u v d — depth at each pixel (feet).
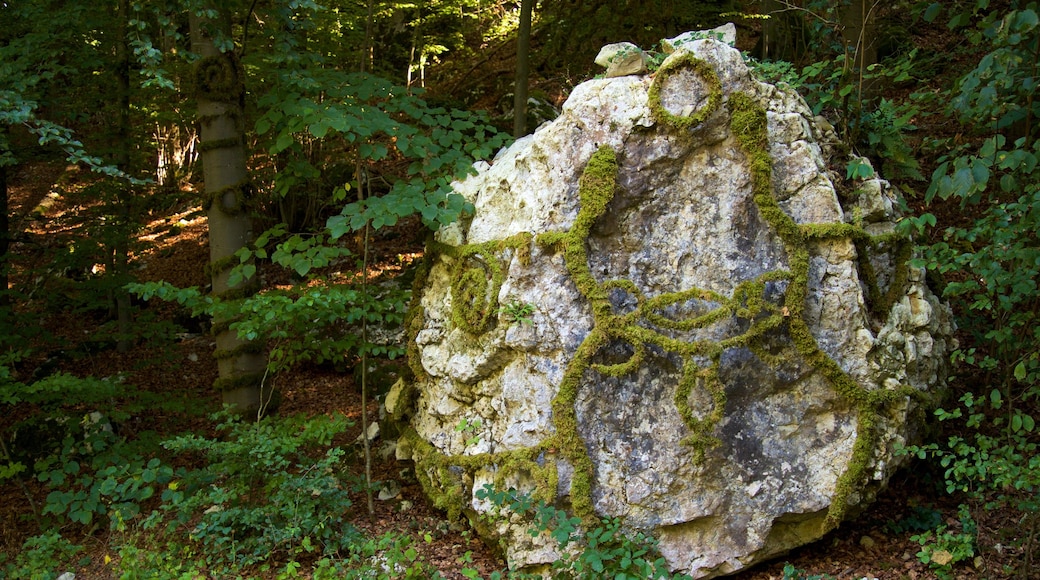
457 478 15.56
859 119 17.35
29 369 28.66
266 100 17.21
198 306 16.97
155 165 43.47
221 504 16.06
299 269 15.83
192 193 26.58
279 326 17.72
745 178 14.29
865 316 14.38
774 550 14.29
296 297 17.16
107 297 24.94
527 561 14.08
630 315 13.99
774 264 14.25
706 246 14.32
